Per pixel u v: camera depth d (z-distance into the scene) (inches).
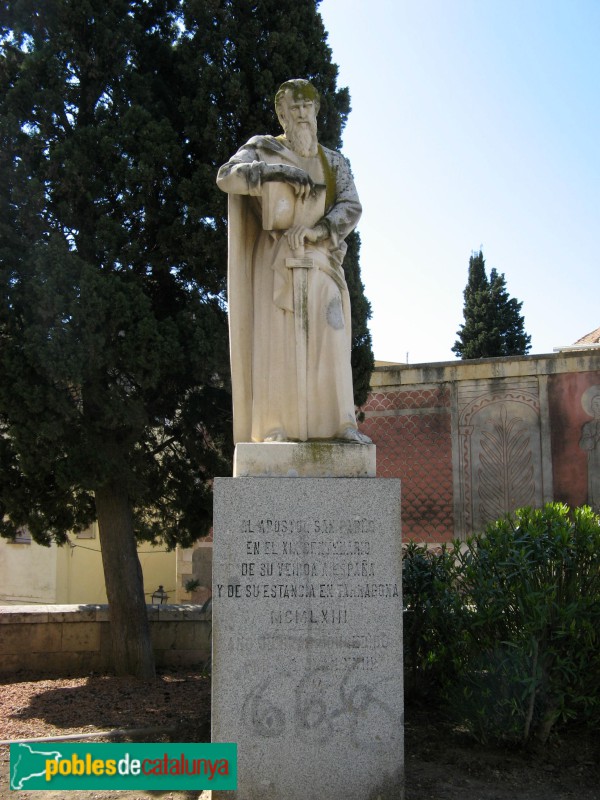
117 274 338.3
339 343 193.8
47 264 309.6
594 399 518.3
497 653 219.1
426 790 193.0
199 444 376.5
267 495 175.9
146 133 340.5
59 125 349.1
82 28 350.0
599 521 236.7
